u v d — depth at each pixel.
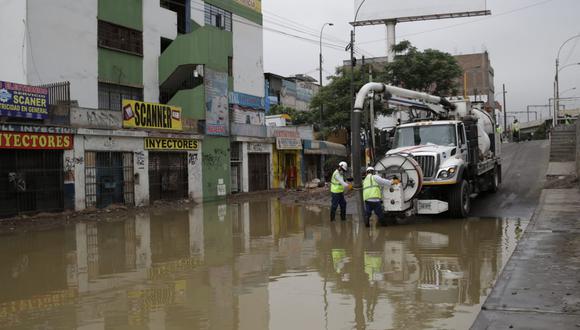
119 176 20.88
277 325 5.67
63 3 22.05
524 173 23.66
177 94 26.22
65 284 7.98
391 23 43.06
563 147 27.80
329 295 6.83
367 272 8.13
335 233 12.56
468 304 6.23
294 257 9.61
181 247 11.20
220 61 27.16
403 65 34.75
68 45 22.28
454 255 9.30
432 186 14.05
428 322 5.59
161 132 22.81
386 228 13.07
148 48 26.52
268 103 44.62
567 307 5.62
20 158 17.08
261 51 36.84
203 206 22.20
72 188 18.67
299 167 34.91
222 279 7.95
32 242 12.59
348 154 39.81
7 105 16.33
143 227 15.06
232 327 5.65
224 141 27.30
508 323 5.23
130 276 8.40
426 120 16.47
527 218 13.95
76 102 19.59
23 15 20.55
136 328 5.72
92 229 14.88
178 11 30.19
